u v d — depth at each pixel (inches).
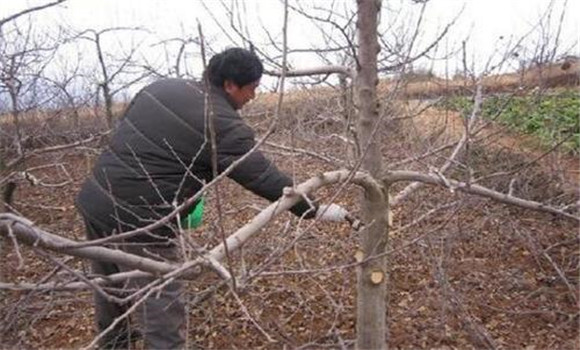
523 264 178.5
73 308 156.9
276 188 101.6
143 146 107.3
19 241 63.0
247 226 81.9
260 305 154.6
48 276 72.9
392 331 150.1
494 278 172.2
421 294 162.9
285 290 154.1
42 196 190.1
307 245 165.3
